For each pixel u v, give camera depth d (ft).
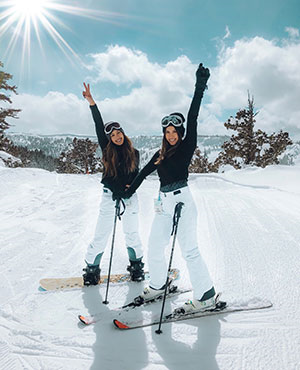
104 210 9.34
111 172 9.29
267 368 5.54
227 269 10.07
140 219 18.89
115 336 6.73
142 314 7.63
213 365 5.70
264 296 8.15
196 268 7.50
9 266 11.25
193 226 7.64
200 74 7.20
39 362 5.90
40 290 9.09
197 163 118.62
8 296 8.77
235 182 37.22
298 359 5.72
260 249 11.77
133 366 5.75
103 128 9.97
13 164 78.69
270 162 90.43
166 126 7.52
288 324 6.83
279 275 9.36
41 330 6.96
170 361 5.87
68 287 9.32
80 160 122.42
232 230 14.67
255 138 91.97
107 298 8.61
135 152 9.61
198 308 7.50
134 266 9.78
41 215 19.93
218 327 6.91
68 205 23.17
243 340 6.39
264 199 23.30
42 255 12.47
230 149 96.17
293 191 27.45
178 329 6.93
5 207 22.48
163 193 7.71
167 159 7.63
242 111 92.27
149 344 6.41
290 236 13.12
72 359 5.98
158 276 8.15
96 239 9.30
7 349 6.29
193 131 7.52
